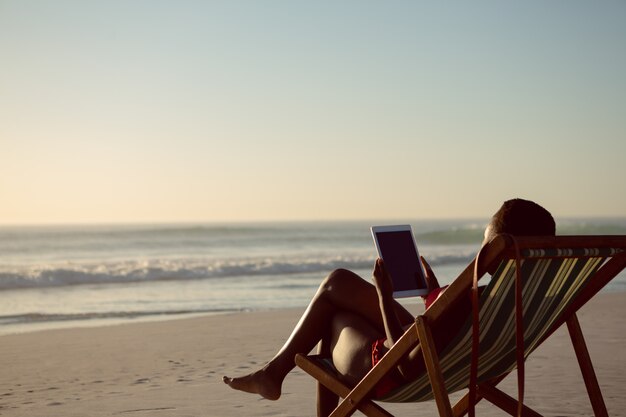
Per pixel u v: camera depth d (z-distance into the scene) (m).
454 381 3.04
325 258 31.66
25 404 5.34
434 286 3.15
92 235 54.12
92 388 5.95
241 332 9.59
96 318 12.96
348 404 2.90
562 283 2.79
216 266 24.38
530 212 2.76
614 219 167.12
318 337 3.27
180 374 6.53
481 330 2.71
